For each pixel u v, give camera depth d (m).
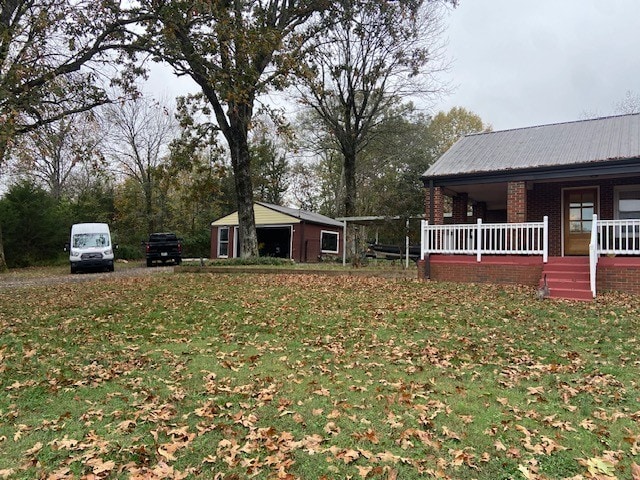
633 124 13.92
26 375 5.18
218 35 10.91
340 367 5.32
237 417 3.85
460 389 4.55
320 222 28.66
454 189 15.43
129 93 14.98
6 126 8.38
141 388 4.66
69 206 30.88
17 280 16.48
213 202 36.62
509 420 3.80
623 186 13.42
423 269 13.11
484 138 16.30
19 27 10.05
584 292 9.66
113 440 3.46
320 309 8.72
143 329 7.42
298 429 3.63
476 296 9.91
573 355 5.72
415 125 25.41
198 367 5.37
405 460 3.12
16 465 3.09
